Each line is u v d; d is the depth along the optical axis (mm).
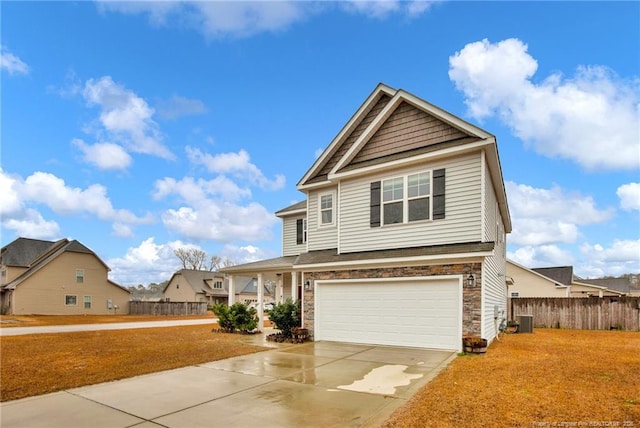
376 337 11367
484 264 9781
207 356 9656
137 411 5312
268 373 7617
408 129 12055
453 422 4484
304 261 13320
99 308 39219
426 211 11195
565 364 7738
